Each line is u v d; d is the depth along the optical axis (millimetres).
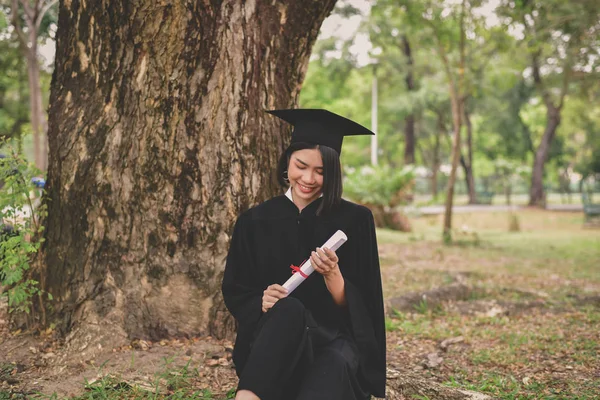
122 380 3496
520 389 3748
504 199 52938
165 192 4094
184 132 4070
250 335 2598
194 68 4031
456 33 14438
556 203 45344
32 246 3918
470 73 14797
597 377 3969
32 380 3541
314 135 2623
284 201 2773
